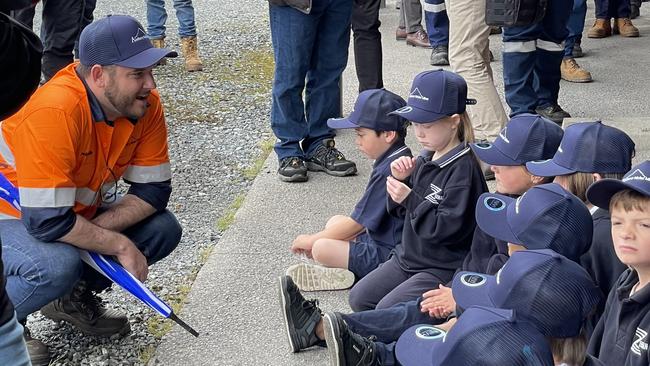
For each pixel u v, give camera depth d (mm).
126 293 3783
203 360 3229
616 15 7668
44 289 3051
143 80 3082
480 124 4922
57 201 3008
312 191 4730
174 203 4816
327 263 3652
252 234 4250
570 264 2143
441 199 3189
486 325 1906
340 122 3742
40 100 2992
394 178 3391
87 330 3377
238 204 4680
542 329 2061
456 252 3264
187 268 3992
